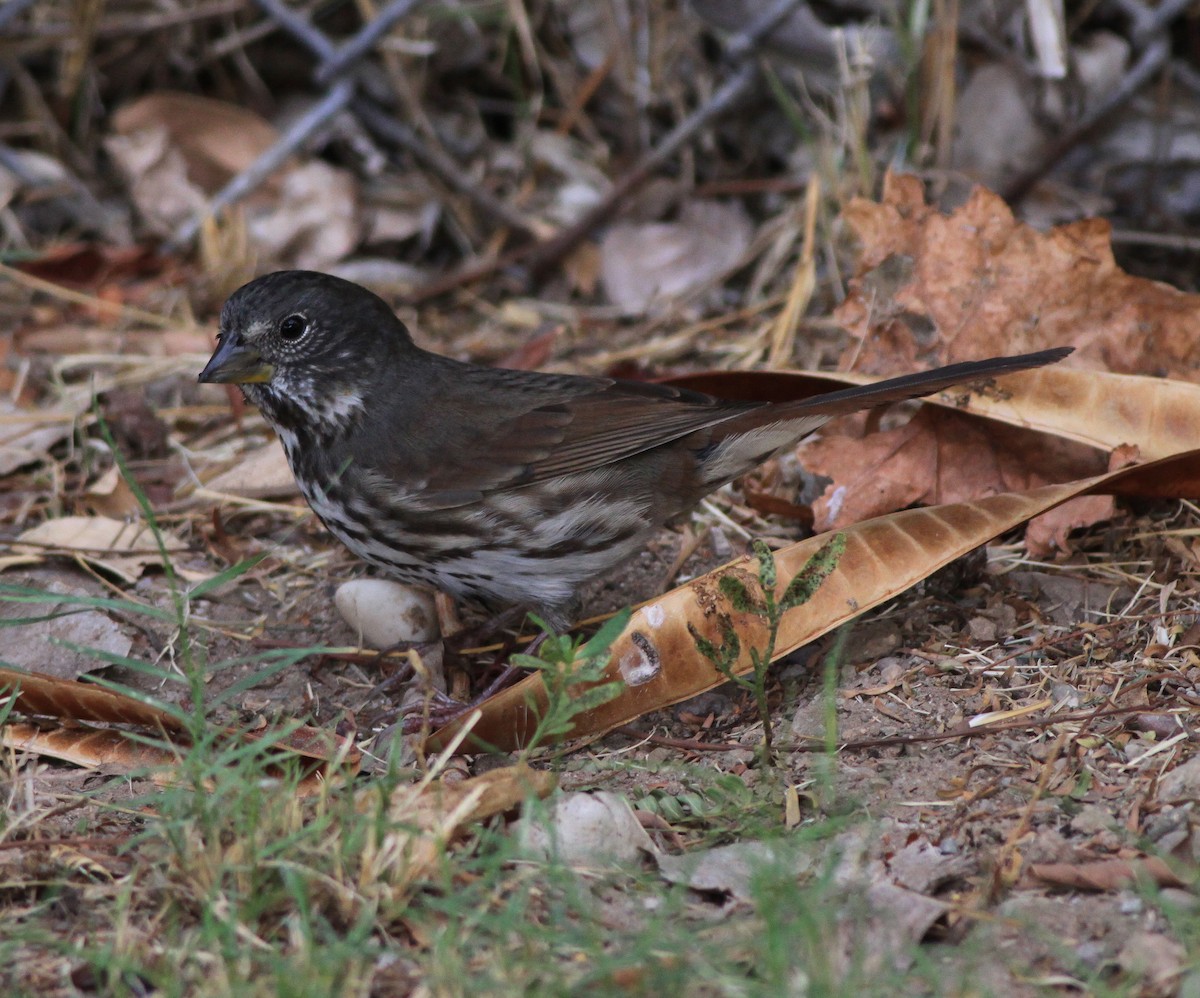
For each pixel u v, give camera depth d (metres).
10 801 7.73
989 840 7.07
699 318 14.03
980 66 14.77
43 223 15.13
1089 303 10.57
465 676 9.66
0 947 6.38
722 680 8.38
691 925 6.52
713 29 15.14
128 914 6.59
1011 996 6.02
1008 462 10.25
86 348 13.61
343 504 9.57
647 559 10.77
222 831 6.96
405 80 15.04
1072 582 9.55
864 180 13.52
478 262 14.96
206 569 10.80
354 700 9.39
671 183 15.00
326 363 9.47
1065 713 8.12
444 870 6.42
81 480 11.81
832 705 7.40
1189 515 9.96
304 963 5.89
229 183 15.23
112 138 15.34
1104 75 14.67
